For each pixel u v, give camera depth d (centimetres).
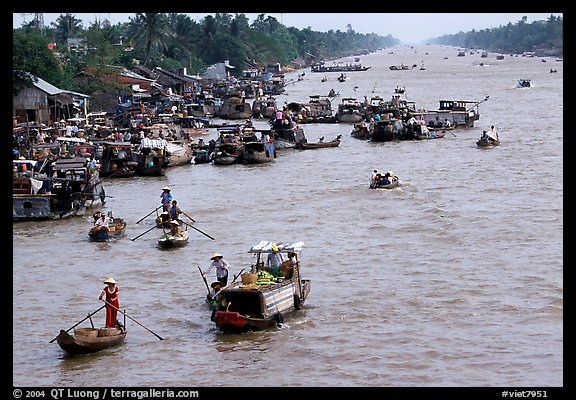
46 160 8512
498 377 3806
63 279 5550
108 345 4275
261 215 7550
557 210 7300
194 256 6088
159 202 8281
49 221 7425
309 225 7056
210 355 4184
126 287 5359
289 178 9656
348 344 4266
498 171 9575
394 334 4388
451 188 8569
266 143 11056
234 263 5831
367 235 6606
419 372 3897
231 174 10112
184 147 11125
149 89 19288
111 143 9981
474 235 6469
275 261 4934
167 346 4316
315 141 13512
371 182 8675
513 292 5012
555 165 9838
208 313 4819
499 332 4366
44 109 12281
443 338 4306
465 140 12694
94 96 16425
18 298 5141
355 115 16288
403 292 5075
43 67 13675
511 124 14512
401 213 7400
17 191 7438
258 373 3944
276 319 4491
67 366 4062
